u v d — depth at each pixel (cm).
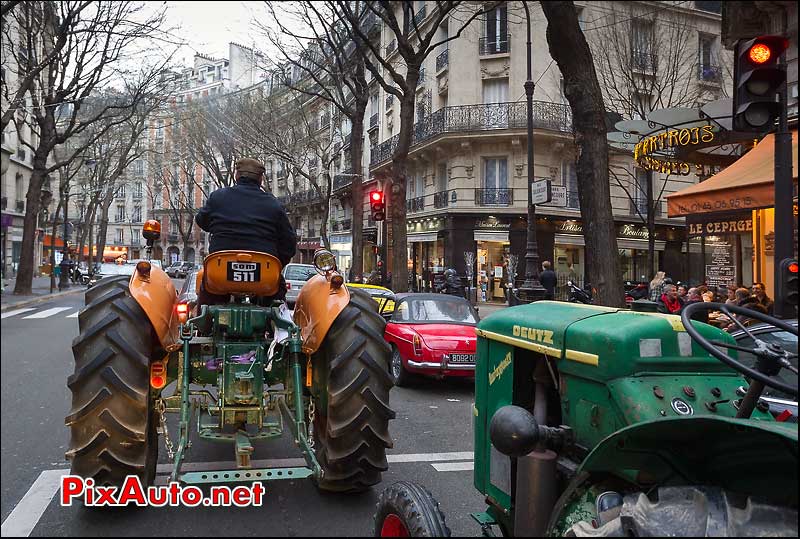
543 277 1805
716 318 895
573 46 844
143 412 402
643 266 3034
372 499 454
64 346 1214
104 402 392
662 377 235
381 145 3434
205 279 441
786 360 230
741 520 174
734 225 1402
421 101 3073
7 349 1161
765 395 420
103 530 385
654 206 2248
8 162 3781
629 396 226
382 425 448
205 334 449
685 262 3073
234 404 411
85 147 2614
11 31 2577
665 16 2319
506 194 2720
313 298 464
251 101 3562
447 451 606
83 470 395
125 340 402
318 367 470
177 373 450
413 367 914
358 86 2275
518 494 246
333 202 4584
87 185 5250
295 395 421
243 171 462
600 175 848
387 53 3384
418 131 2961
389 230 3506
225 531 381
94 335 404
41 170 2622
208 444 580
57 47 2162
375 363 445
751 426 169
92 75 2416
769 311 966
